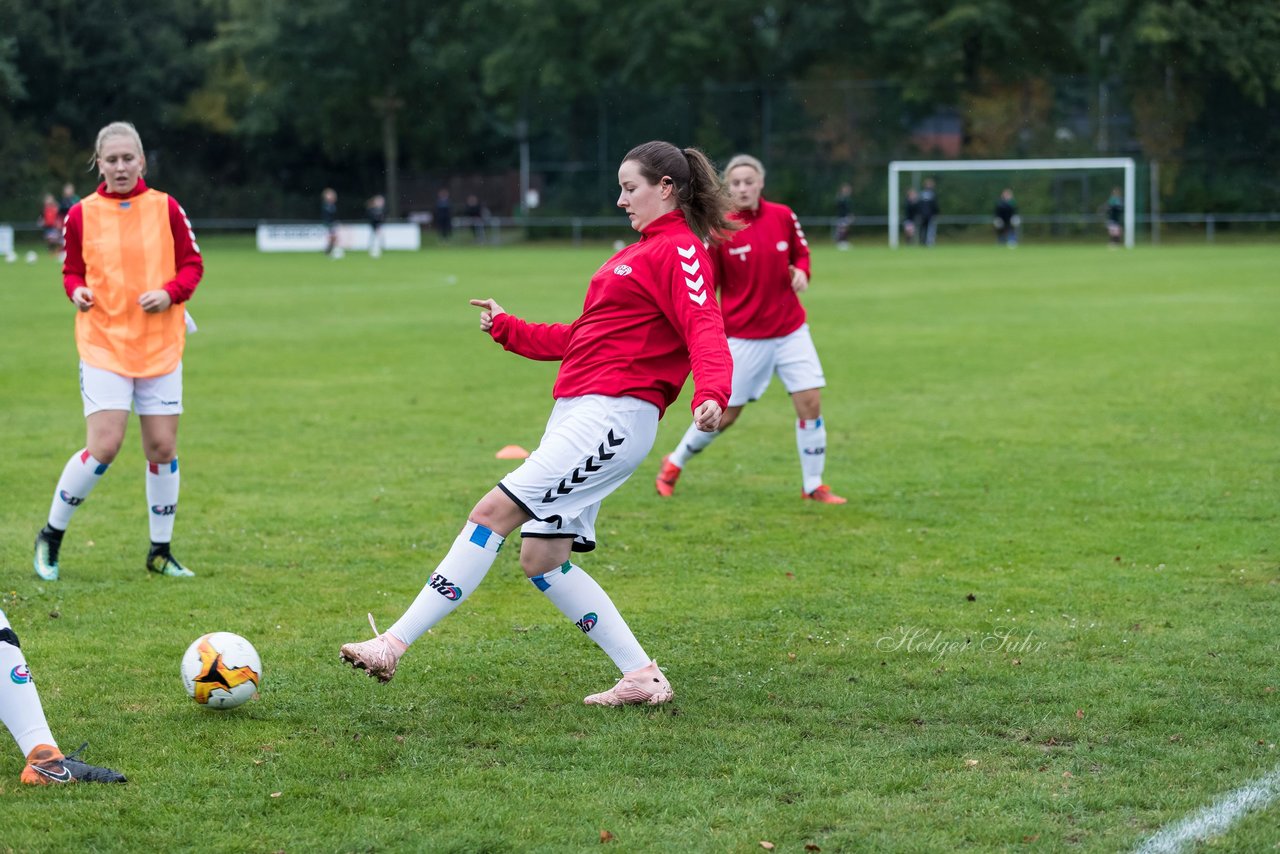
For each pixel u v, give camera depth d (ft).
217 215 197.98
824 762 15.08
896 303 82.02
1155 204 170.30
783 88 178.09
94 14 191.21
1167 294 86.63
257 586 22.84
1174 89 169.17
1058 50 183.52
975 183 173.78
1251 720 16.28
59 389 47.50
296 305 82.69
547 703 17.13
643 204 16.21
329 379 50.11
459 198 207.21
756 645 19.45
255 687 16.62
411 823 13.53
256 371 52.29
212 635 16.69
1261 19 165.68
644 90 189.88
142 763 15.07
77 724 16.26
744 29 193.16
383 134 208.85
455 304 83.20
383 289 96.53
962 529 26.91
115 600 21.94
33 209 183.52
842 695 17.28
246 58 198.49
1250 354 55.31
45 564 23.21
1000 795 14.15
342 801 14.06
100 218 22.68
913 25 175.94
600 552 25.22
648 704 16.98
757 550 25.34
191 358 56.18
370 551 25.27
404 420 40.83
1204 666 18.29
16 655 14.51
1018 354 56.34
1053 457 34.42
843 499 29.81
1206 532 26.32
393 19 199.11
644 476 32.68
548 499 16.01
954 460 34.22
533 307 80.33
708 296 15.76
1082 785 14.40
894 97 176.55
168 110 201.26
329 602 21.85
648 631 20.18
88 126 196.95
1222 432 37.78
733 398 29.89
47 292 92.79
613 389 16.01
